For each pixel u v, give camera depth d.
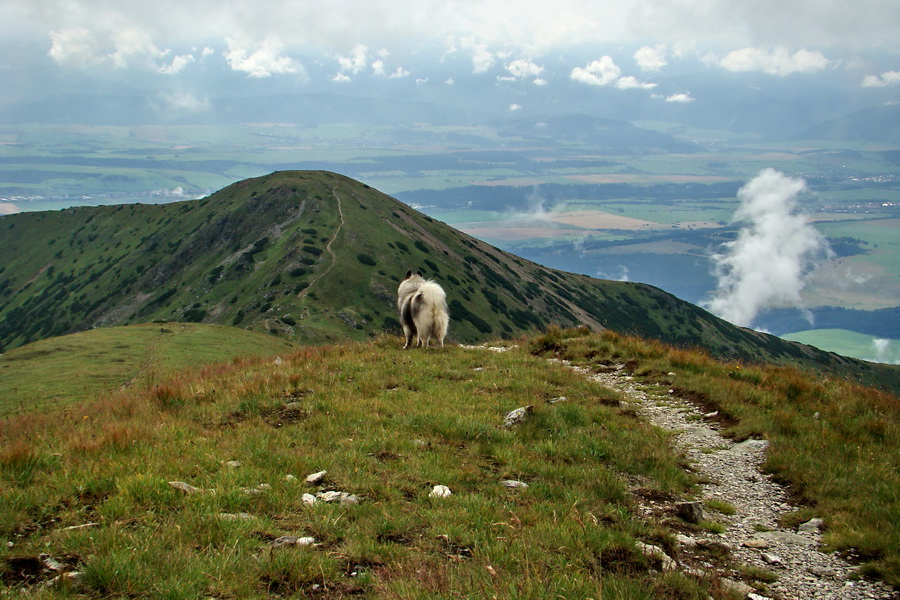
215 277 125.31
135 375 33.41
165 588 4.87
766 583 6.45
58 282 161.50
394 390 13.20
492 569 5.30
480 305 126.00
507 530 6.59
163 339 43.84
